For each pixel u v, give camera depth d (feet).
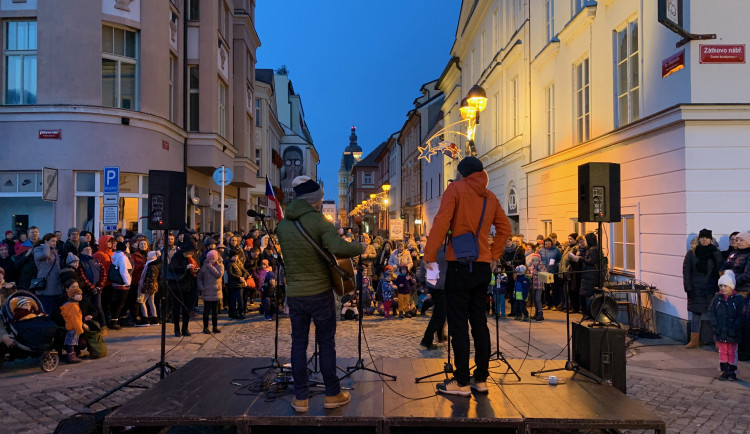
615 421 13.73
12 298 24.95
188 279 34.14
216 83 62.39
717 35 28.86
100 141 47.39
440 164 111.34
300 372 14.33
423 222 134.10
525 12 57.62
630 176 35.42
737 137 29.14
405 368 19.21
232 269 41.78
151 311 37.81
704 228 29.12
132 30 49.78
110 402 20.58
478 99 41.37
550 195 49.75
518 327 36.45
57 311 26.89
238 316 42.01
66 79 46.29
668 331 31.32
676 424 18.06
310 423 13.84
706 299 28.22
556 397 15.65
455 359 15.58
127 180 49.44
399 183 180.45
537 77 53.93
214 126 61.31
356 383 17.16
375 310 46.55
